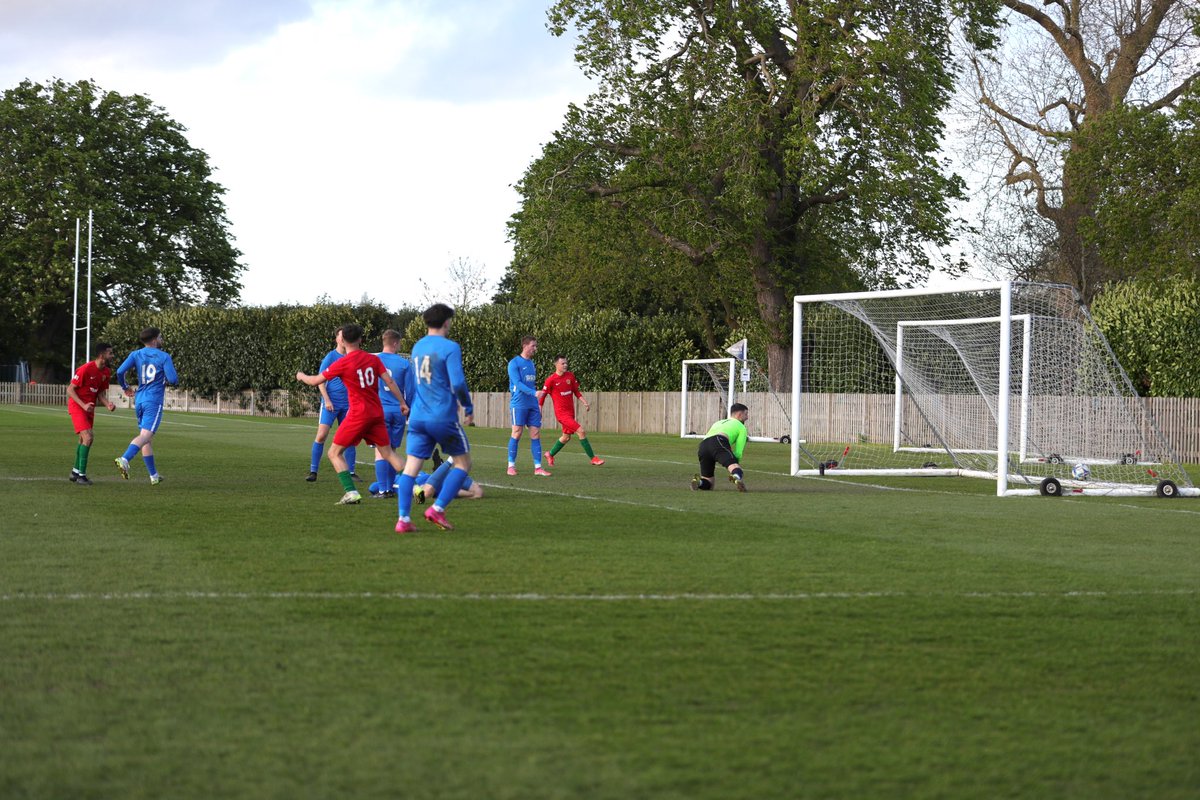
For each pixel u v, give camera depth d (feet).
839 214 140.87
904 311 83.51
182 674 18.98
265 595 26.05
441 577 28.84
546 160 138.31
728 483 64.59
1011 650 21.57
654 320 166.09
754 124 128.36
